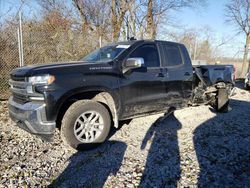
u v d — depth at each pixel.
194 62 10.02
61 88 3.38
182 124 5.20
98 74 3.77
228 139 4.31
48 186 2.77
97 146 3.88
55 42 9.04
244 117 5.96
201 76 5.81
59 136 4.31
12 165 3.23
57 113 3.37
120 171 3.11
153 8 15.41
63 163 3.34
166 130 4.76
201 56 20.09
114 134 4.49
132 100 4.24
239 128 5.00
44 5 13.22
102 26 14.46
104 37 13.40
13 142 4.04
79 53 9.63
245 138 4.39
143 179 2.92
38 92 3.31
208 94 6.15
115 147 3.90
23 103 3.59
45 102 3.29
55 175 3.01
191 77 5.36
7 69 7.55
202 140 4.23
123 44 4.54
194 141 4.18
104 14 14.59
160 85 4.65
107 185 2.79
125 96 4.12
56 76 3.37
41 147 3.87
